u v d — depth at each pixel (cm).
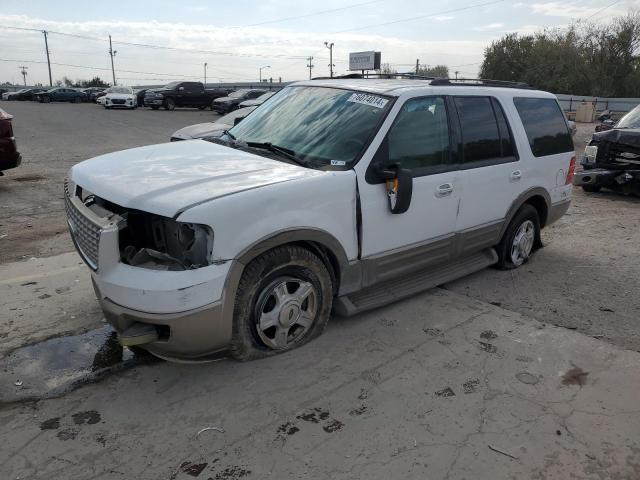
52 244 599
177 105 3478
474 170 461
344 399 320
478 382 343
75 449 274
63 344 377
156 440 282
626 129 924
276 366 352
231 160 382
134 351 370
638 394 336
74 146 1539
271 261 333
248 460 268
